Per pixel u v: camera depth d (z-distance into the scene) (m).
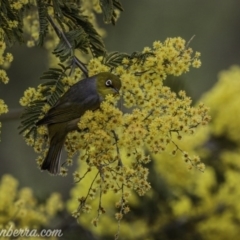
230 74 13.48
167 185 12.20
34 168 20.78
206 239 12.55
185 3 25.84
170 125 7.68
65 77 8.01
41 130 8.00
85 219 12.26
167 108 7.79
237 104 13.02
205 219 12.48
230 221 12.55
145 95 8.02
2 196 11.30
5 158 20.77
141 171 7.76
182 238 12.41
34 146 8.05
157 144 7.66
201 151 12.84
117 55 8.04
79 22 8.51
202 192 12.56
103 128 7.66
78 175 7.93
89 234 12.34
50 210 11.97
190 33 26.28
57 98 7.95
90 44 8.45
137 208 12.25
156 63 7.95
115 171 7.65
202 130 12.38
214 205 12.62
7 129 20.78
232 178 12.63
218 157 12.96
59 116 7.76
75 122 7.80
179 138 7.72
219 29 26.88
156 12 24.80
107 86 7.85
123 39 23.36
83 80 7.90
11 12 8.09
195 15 26.16
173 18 25.17
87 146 7.80
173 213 12.34
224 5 26.89
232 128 13.03
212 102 13.21
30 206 11.84
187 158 7.93
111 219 12.29
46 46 11.05
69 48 8.03
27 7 8.80
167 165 11.95
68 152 7.94
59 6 8.30
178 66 8.00
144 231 12.34
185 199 12.40
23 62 18.45
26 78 18.75
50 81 7.98
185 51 8.04
